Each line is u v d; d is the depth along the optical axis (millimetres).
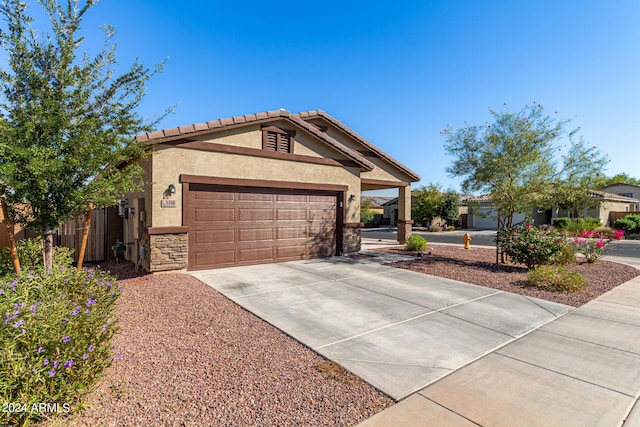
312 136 10875
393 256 12148
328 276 8500
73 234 9789
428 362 3885
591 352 4227
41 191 5336
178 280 7477
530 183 10078
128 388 3104
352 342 4434
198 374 3447
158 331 4562
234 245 9484
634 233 24562
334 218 11812
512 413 2906
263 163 9805
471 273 9125
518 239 9922
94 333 2980
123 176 6359
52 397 2498
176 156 8375
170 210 8297
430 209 31844
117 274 8203
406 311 5816
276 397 3080
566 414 2902
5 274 6172
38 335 2709
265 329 4832
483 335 4770
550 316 5652
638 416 2881
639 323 5324
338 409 2924
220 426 2637
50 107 5387
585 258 12000
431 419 2803
